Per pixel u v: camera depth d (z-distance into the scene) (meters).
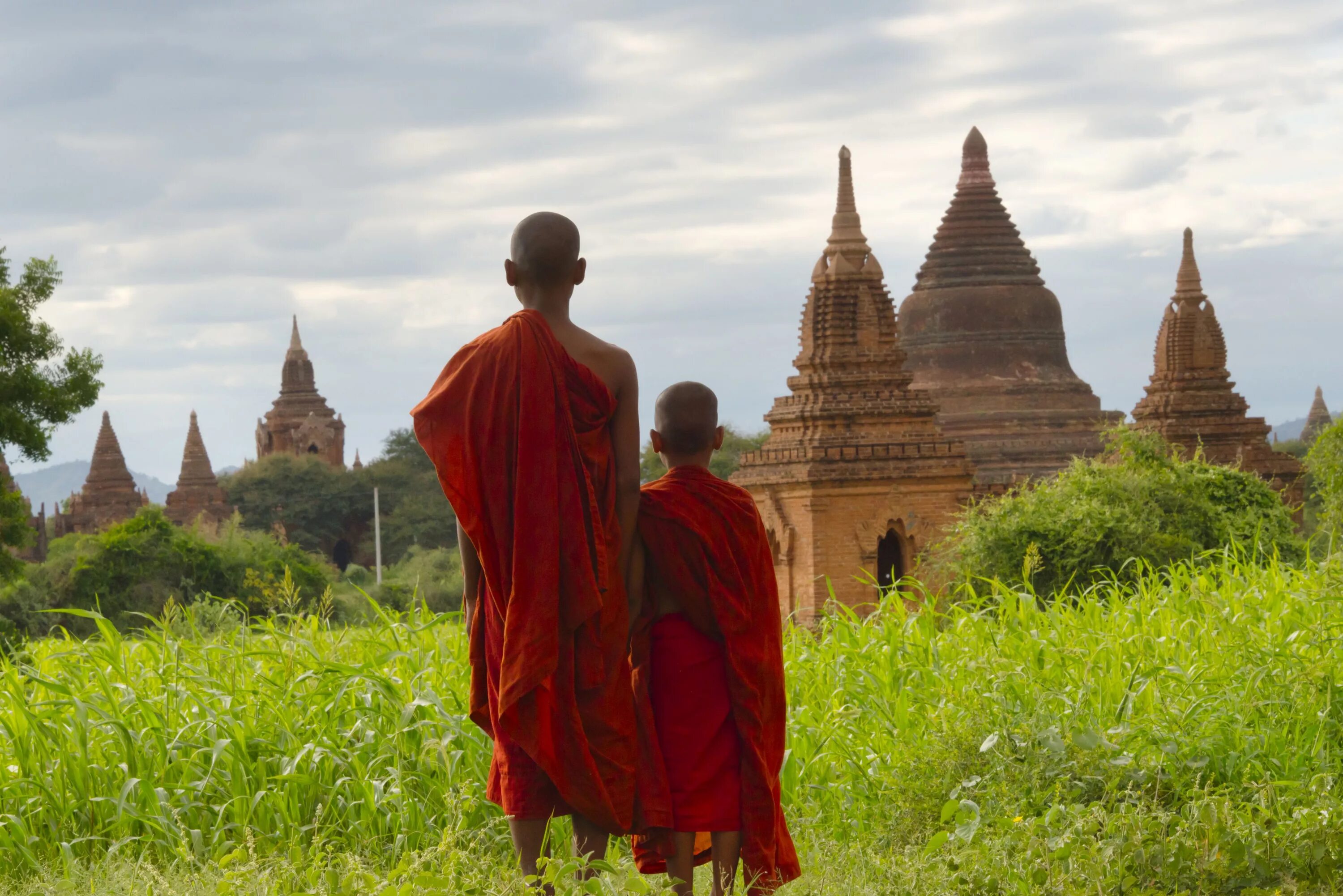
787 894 6.17
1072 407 60.66
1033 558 11.12
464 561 5.77
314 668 8.83
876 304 45.59
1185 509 30.92
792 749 8.20
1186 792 7.29
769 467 44.12
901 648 9.73
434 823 7.71
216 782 7.91
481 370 5.48
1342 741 8.28
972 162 64.50
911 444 43.56
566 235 5.69
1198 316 57.47
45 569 54.88
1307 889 5.94
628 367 5.72
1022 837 6.19
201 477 116.19
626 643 5.65
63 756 7.88
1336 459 35.03
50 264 39.41
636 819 5.81
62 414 38.53
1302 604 10.17
